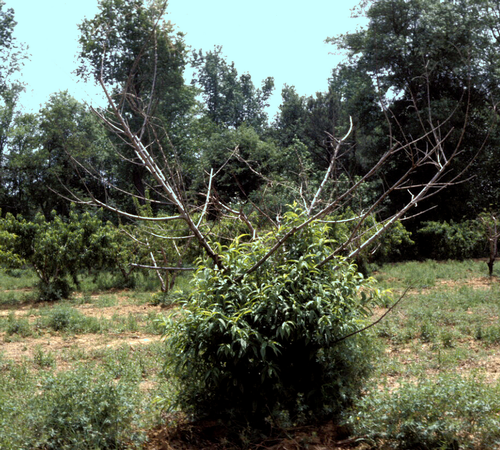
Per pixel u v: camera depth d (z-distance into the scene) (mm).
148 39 5449
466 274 19719
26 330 11609
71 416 4816
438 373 7020
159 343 9391
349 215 17000
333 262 5715
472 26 26938
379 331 9664
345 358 5668
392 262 27641
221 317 5203
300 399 5375
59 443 4637
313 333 5461
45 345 10312
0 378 7453
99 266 19594
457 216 30625
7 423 4895
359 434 4883
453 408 4715
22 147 41188
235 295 5434
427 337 9344
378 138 32375
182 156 35312
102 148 33594
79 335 11344
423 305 12484
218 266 5719
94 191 29625
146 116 5418
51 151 36781
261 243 5770
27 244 17828
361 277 5754
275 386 5230
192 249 17375
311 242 5859
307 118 42906
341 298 5453
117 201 33531
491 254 18859
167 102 31125
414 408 4676
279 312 5391
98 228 19234
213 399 5566
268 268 5645
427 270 21125
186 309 5641
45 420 4805
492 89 27359
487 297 13227
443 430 4484
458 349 8320
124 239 19922
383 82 28812
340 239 16141
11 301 17594
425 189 5516
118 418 4891
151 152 5348
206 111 51312
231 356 5328
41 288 17891
